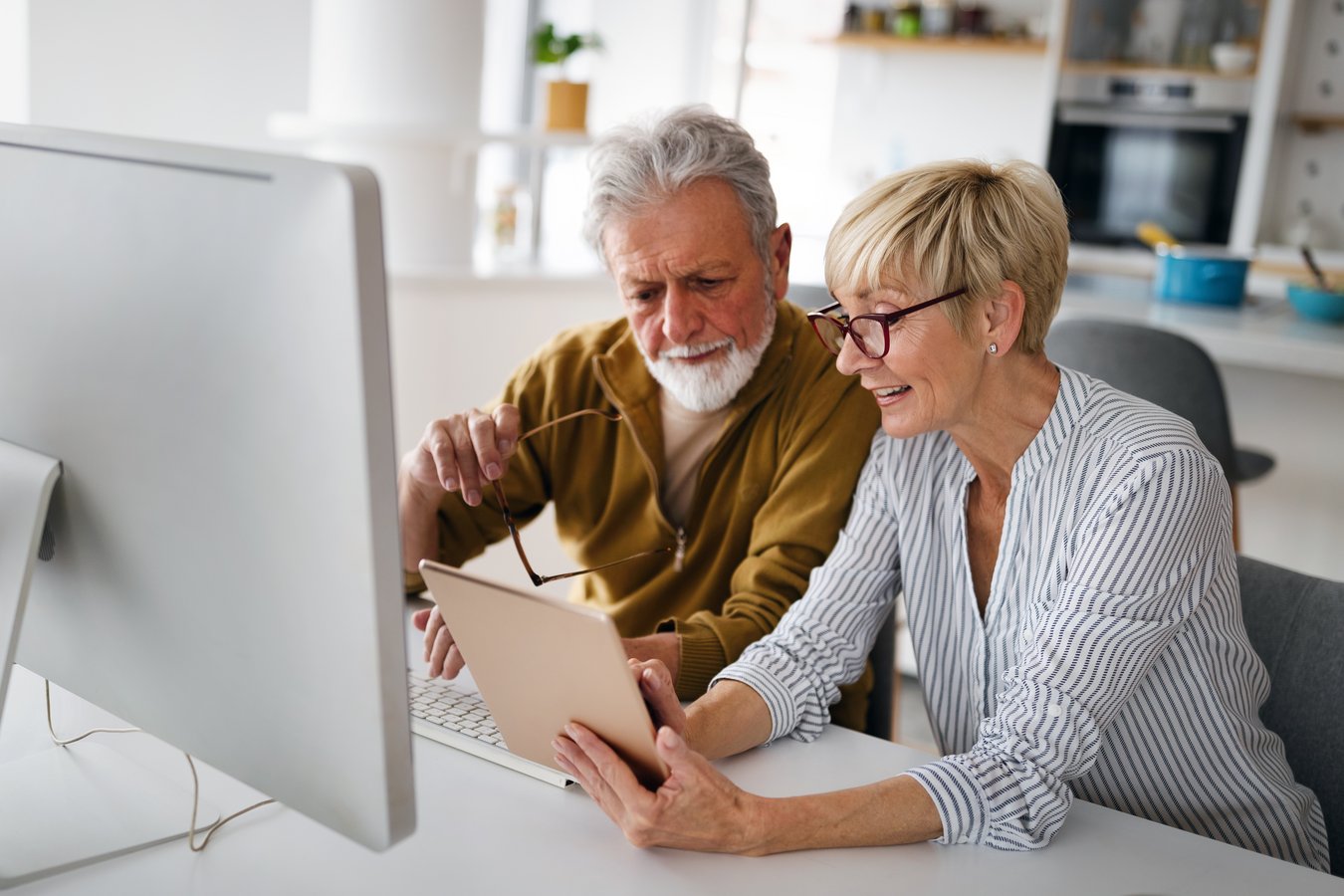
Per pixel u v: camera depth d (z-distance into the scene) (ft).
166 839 3.14
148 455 2.60
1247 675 4.06
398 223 10.63
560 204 16.63
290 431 2.31
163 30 10.77
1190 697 3.96
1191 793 4.06
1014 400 3.98
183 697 2.79
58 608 3.03
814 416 5.00
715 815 3.23
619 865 3.19
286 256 2.22
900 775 3.63
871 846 3.39
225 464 2.44
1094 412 3.94
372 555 2.26
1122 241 16.74
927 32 18.33
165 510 2.60
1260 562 4.50
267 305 2.27
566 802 3.51
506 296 10.93
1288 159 16.65
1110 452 3.84
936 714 4.52
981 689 4.25
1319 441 10.26
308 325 2.22
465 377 10.91
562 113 11.75
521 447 5.50
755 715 3.97
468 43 10.50
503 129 10.85
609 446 5.48
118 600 2.83
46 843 3.06
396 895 2.98
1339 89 16.22
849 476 4.89
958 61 18.98
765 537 4.92
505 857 3.19
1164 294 10.66
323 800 2.56
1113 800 4.19
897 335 3.79
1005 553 4.07
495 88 16.34
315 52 11.04
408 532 5.21
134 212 2.48
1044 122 16.90
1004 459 4.08
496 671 3.40
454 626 3.36
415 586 5.32
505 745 3.75
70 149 2.61
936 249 3.70
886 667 5.29
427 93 10.44
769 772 3.85
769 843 3.28
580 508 5.55
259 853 3.13
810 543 4.83
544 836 3.31
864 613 4.47
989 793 3.45
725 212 4.80
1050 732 3.58
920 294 3.76
